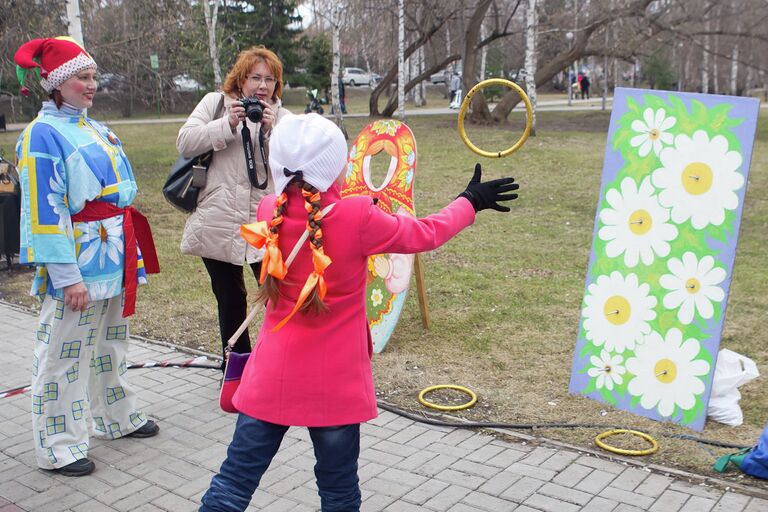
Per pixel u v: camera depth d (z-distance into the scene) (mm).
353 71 49375
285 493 3578
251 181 4352
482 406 4586
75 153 3553
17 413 4543
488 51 39281
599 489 3576
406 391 4848
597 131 20688
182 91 19828
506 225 9750
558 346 5613
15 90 14258
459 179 12805
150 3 13781
